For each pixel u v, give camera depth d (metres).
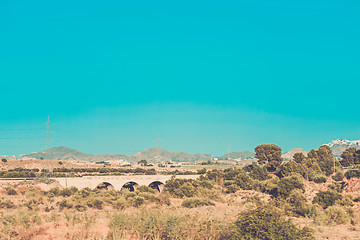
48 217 33.28
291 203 45.56
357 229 30.14
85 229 26.17
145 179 125.69
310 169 105.00
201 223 24.80
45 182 109.81
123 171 182.12
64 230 26.61
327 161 112.12
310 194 60.44
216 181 105.19
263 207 22.55
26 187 100.19
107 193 81.56
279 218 21.62
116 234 23.83
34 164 195.62
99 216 35.44
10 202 52.34
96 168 192.62
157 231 24.28
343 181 85.19
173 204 64.25
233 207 50.38
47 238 24.25
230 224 23.03
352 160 132.00
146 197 65.56
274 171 137.12
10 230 24.77
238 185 84.69
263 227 20.50
